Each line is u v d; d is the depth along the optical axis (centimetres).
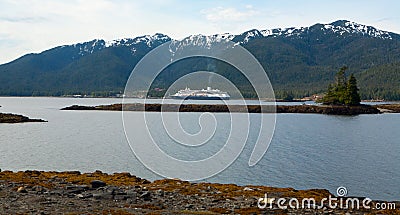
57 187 3062
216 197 2973
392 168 5672
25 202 2525
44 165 5884
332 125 12631
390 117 16162
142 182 3619
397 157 6631
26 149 7456
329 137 9469
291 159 6366
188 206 2633
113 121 13888
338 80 19962
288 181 4869
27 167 5719
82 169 5566
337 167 5712
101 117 15925
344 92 19038
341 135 9900
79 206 2478
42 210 2330
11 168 5616
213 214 2450
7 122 13312
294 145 8031
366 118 15625
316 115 17088
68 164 5966
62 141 8638
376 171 5469
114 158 6412
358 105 18888
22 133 10281
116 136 9506
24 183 3153
